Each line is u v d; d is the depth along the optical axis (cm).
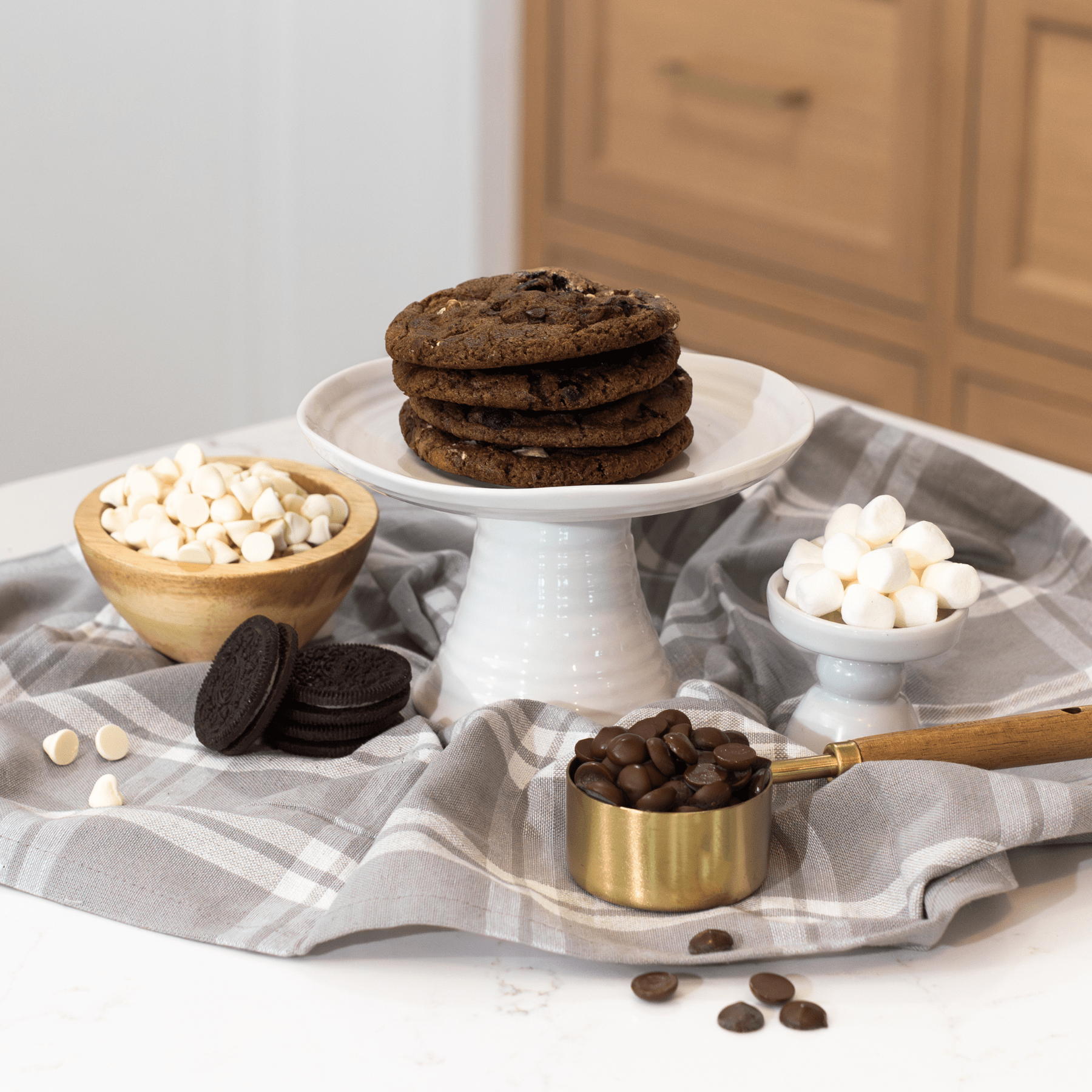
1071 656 149
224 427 328
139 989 131
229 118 299
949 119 245
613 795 132
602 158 301
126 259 300
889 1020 129
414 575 154
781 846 137
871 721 141
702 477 137
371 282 324
